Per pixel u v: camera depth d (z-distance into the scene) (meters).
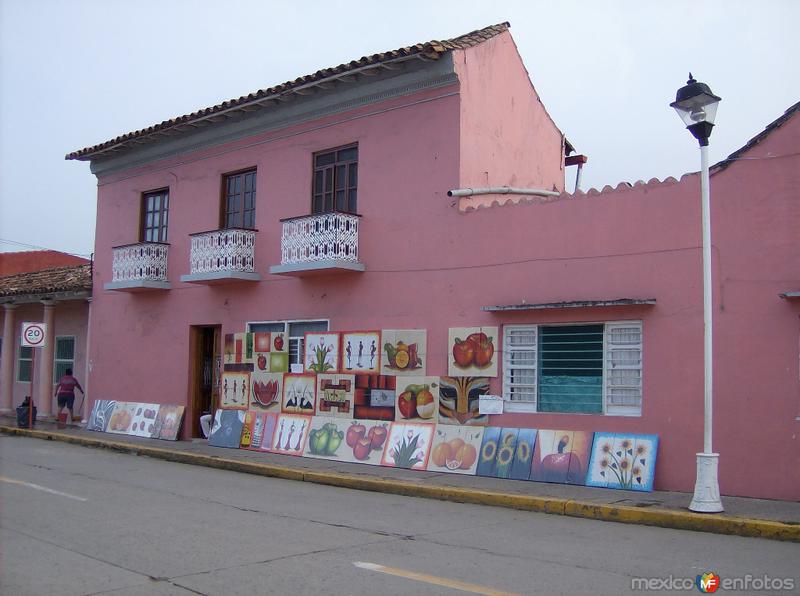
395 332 14.41
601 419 11.87
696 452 10.94
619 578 6.71
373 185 15.10
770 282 10.52
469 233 13.63
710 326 9.53
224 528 8.74
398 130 14.81
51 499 10.58
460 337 13.53
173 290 18.92
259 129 17.23
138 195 20.22
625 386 11.78
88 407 20.91
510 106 15.72
